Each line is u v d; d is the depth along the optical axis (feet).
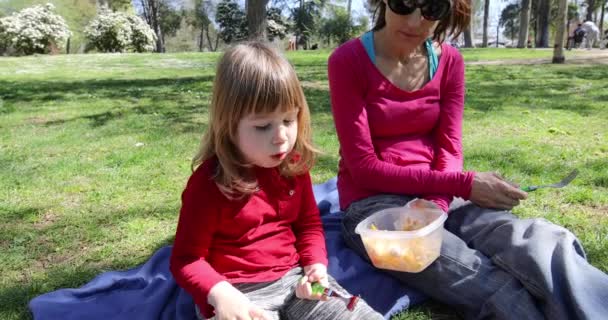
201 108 23.71
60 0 118.62
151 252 9.34
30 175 13.57
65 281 8.37
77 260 9.08
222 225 6.23
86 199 11.89
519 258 6.29
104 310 7.32
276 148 5.98
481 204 7.46
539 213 10.40
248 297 6.17
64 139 17.71
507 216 7.15
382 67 7.91
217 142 6.12
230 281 6.22
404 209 6.98
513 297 6.27
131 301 7.50
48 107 24.71
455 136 8.20
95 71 46.19
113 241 9.77
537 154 14.64
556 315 5.91
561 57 45.52
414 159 7.93
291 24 116.57
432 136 8.41
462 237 7.36
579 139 16.37
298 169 6.59
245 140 5.98
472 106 22.56
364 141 7.68
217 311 5.64
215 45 166.40
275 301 6.24
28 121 21.24
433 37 8.27
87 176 13.51
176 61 57.67
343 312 5.92
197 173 6.23
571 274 5.87
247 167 6.27
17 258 9.11
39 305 7.30
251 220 6.29
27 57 65.36
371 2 8.22
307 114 6.46
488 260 6.72
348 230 7.98
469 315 6.81
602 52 62.39
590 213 10.35
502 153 14.76
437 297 7.04
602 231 9.43
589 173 12.82
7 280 8.42
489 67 42.50
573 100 23.73
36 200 11.85
